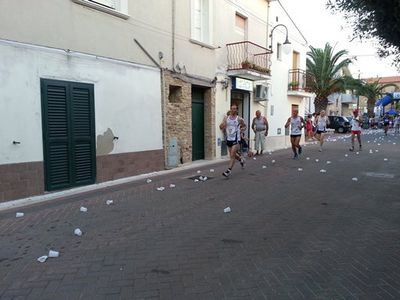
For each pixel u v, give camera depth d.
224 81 15.10
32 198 7.82
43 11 8.01
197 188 8.88
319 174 10.84
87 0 8.98
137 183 9.61
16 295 3.73
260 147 16.31
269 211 6.80
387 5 5.76
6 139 7.41
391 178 10.21
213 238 5.36
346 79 33.19
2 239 5.36
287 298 3.67
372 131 42.47
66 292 3.79
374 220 6.27
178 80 12.43
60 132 8.51
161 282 4.01
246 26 16.75
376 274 4.22
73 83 8.76
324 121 17.56
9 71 7.41
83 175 9.16
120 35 10.05
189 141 13.14
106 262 4.52
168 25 11.85
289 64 21.70
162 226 5.93
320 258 4.66
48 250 4.93
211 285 3.94
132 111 10.54
